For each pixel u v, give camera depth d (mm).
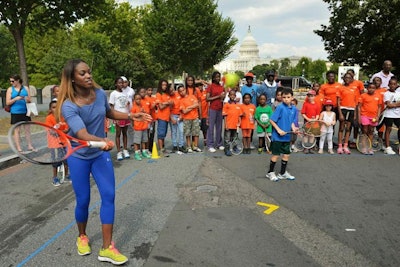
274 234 3812
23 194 5133
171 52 29547
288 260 3264
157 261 3232
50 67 29469
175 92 8070
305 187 5492
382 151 8266
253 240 3668
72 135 3076
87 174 3111
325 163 7078
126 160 7297
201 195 5078
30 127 3143
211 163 7051
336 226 4027
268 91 8664
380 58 18688
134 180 5805
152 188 5387
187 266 3150
